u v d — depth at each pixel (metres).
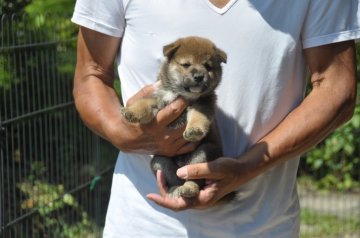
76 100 4.16
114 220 4.11
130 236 4.01
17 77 8.05
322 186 12.23
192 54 3.88
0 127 6.79
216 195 3.59
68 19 9.11
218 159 3.58
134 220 4.01
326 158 12.32
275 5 3.78
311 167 12.69
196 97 3.89
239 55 3.84
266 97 3.85
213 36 3.87
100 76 4.18
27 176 8.25
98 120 3.95
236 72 3.85
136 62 4.04
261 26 3.79
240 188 3.82
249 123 3.88
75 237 8.46
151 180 3.99
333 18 3.75
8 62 7.39
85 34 4.15
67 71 8.45
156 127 3.68
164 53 3.91
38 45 7.59
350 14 3.78
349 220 10.63
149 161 3.99
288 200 3.94
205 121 3.79
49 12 9.23
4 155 7.96
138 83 4.07
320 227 10.30
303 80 3.94
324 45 3.78
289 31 3.79
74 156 8.80
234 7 3.81
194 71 3.85
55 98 8.12
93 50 4.14
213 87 3.93
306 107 3.75
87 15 4.06
